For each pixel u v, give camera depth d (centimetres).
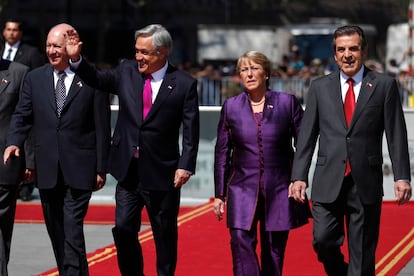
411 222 2828
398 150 1708
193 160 1838
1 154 2016
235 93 5228
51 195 1944
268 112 1781
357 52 1703
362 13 13938
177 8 10288
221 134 1808
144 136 1825
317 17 13625
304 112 1753
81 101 1903
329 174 1711
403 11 13600
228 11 11231
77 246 1898
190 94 1841
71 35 1891
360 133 1705
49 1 9644
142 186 1827
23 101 1948
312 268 2205
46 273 2180
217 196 1800
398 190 1702
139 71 1850
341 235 1741
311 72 6041
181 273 2158
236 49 9181
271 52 9156
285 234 1795
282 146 1783
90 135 1920
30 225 2872
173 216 1859
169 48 1828
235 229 1766
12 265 2294
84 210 1920
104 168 1911
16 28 3094
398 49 9712
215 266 2230
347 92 1722
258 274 1755
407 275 2141
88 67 1862
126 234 1844
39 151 1922
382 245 2489
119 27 9469
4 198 1995
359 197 1705
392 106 1711
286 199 1772
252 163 1775
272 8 12056
